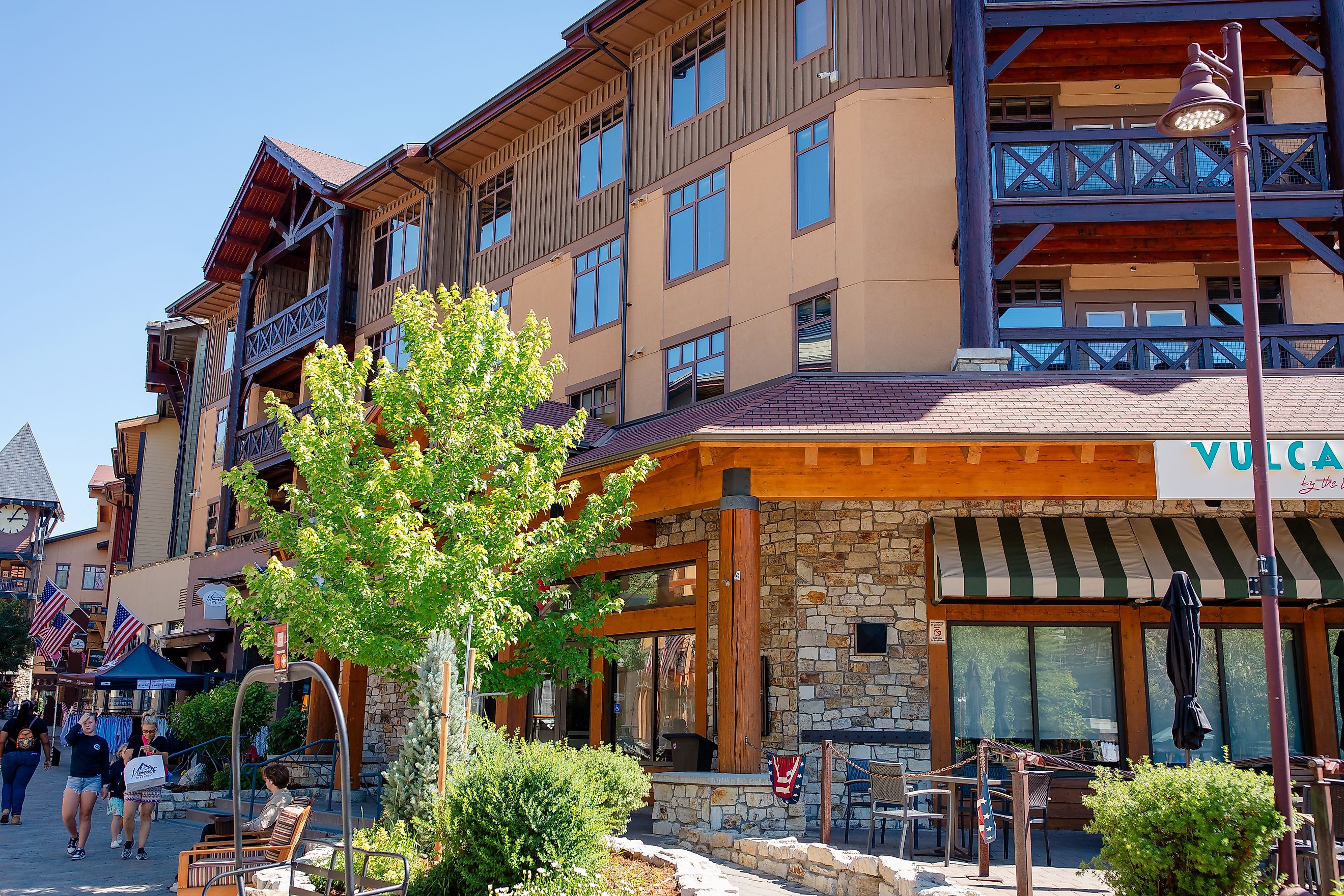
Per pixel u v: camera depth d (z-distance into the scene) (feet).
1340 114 54.19
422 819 33.73
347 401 46.70
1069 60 60.39
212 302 125.08
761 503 55.36
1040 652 52.19
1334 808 33.53
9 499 215.31
